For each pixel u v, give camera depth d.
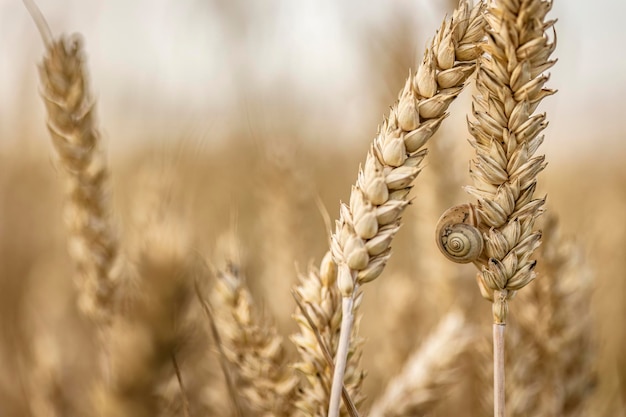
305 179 0.64
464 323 0.46
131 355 0.34
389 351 0.57
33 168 0.77
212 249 0.46
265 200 0.63
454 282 0.58
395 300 0.58
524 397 0.43
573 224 0.63
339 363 0.32
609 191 0.76
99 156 0.43
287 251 0.60
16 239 0.71
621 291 0.59
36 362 0.49
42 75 0.43
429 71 0.32
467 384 0.49
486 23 0.32
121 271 0.43
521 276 0.31
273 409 0.37
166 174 0.40
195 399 0.41
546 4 0.31
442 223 0.32
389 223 0.32
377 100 0.77
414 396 0.43
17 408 0.50
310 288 0.35
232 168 0.73
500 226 0.32
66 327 0.60
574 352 0.44
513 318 0.44
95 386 0.39
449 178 0.61
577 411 0.44
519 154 0.31
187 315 0.35
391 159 0.32
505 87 0.31
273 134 0.67
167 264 0.34
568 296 0.44
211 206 0.65
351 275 0.32
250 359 0.37
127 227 0.47
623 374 0.53
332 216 0.74
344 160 0.85
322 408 0.34
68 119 0.43
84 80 0.43
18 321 0.58
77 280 0.43
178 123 0.45
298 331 0.51
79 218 0.43
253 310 0.37
